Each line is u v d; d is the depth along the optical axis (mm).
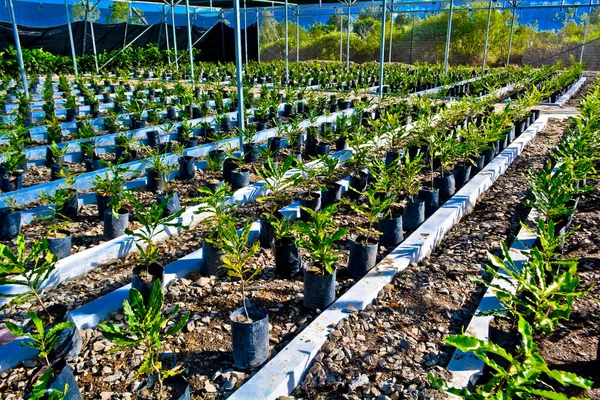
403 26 30969
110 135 8305
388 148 8023
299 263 3959
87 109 10953
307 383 2779
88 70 20047
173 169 6176
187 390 2438
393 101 11523
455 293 3648
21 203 5355
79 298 3648
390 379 2730
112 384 2748
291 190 5984
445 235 4906
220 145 7871
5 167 5605
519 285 2803
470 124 6652
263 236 4445
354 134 6441
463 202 5359
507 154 7418
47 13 22734
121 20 24734
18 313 3385
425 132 6809
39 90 14219
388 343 3055
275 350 3049
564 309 2293
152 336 2201
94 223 4969
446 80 13906
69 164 7125
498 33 28438
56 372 2504
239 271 2908
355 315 3314
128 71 19203
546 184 4012
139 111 9094
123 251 4355
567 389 2652
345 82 17609
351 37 31609
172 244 4605
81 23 22156
